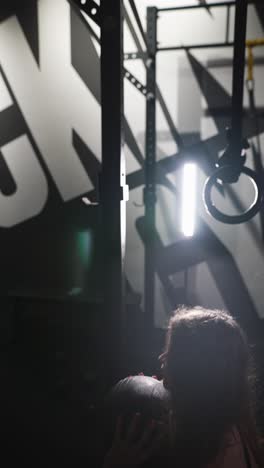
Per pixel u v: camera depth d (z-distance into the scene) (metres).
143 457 0.77
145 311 3.47
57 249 3.88
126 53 3.26
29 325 3.35
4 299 3.39
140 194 3.62
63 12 3.51
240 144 1.29
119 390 1.11
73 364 3.02
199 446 0.73
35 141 3.78
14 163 3.87
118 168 1.66
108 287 1.76
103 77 1.59
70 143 3.70
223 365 0.75
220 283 3.55
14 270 3.97
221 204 3.43
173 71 3.35
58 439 2.29
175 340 0.80
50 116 3.70
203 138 3.40
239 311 3.54
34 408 2.60
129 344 3.22
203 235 3.53
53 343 3.29
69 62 3.58
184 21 3.26
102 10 1.54
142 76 3.44
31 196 3.88
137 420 0.82
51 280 3.92
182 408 0.75
